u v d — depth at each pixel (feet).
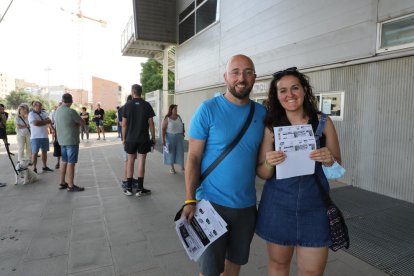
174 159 24.20
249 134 6.63
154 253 10.80
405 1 15.46
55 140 23.91
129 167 17.93
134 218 14.19
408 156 15.88
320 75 21.29
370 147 17.90
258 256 10.61
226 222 6.70
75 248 11.14
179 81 51.08
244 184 6.72
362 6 17.74
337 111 20.02
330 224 6.30
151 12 48.34
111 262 10.16
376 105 17.42
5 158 31.65
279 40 25.29
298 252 6.63
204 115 6.68
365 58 17.74
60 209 15.42
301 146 6.22
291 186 6.37
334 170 6.24
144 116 17.39
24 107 24.66
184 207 6.73
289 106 6.39
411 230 12.48
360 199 16.43
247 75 6.55
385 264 9.93
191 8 44.70
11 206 15.87
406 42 15.61
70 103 18.26
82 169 26.02
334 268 9.72
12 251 10.90
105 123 77.30
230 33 33.71
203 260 6.82
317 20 21.09
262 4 27.45
